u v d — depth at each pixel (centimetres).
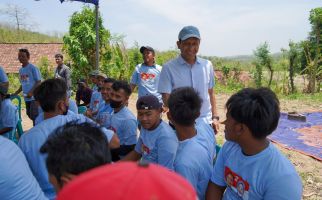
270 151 188
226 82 2148
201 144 244
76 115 265
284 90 1755
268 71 2070
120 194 82
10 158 200
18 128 612
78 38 1533
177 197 84
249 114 174
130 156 325
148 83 656
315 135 875
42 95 255
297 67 1841
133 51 1748
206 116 419
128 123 380
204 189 238
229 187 208
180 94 242
